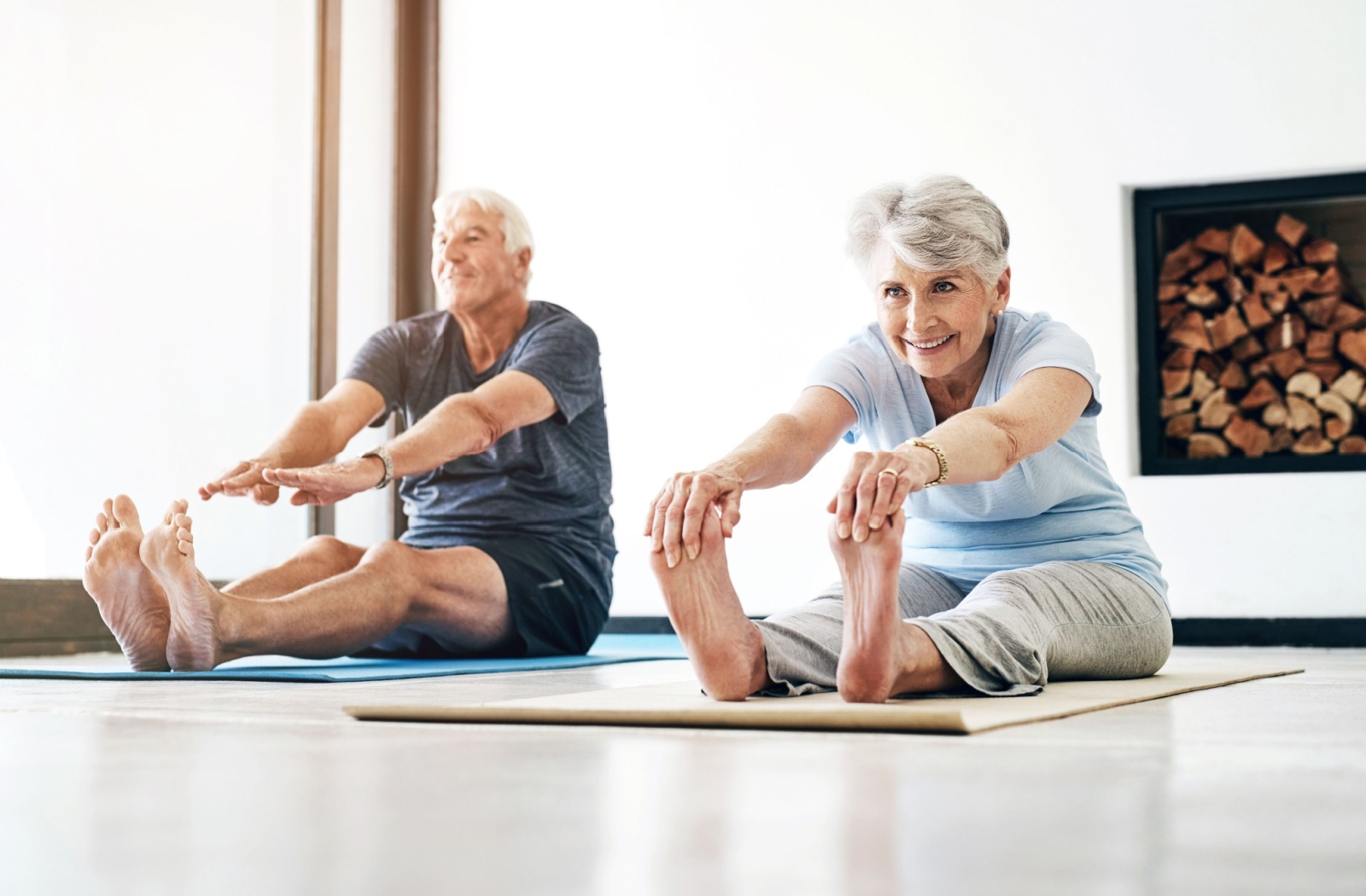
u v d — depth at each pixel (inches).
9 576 142.8
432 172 222.7
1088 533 80.4
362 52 211.6
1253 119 187.9
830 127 207.5
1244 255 195.5
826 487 200.7
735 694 61.6
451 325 129.9
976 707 57.6
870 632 57.6
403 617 109.3
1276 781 38.0
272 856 27.5
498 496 125.5
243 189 181.9
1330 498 179.9
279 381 188.1
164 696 75.7
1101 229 193.3
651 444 210.8
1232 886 24.2
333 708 66.3
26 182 145.0
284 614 99.2
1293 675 100.6
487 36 223.5
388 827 30.8
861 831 30.1
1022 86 198.1
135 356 160.7
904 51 204.2
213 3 176.4
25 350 144.6
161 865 26.6
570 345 124.6
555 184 219.0
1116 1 194.1
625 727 54.8
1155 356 194.5
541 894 23.7
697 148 213.3
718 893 23.7
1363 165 183.6
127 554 93.8
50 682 90.4
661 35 216.1
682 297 211.8
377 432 209.9
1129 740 48.6
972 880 24.9
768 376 207.6
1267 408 193.5
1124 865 26.2
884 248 71.0
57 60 149.6
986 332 74.3
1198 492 185.0
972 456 61.0
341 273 204.8
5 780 39.3
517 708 57.2
